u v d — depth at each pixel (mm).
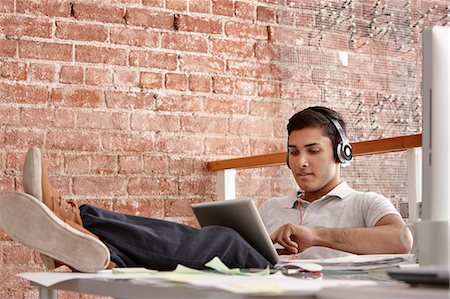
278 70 4152
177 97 3922
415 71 4164
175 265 1640
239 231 1817
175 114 3908
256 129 4082
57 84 3691
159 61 3898
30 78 3650
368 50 4148
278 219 2748
